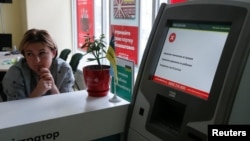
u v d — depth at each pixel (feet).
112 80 3.87
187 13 2.88
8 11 16.15
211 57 2.54
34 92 4.12
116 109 3.31
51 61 4.59
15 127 2.65
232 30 2.35
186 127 2.58
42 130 2.80
